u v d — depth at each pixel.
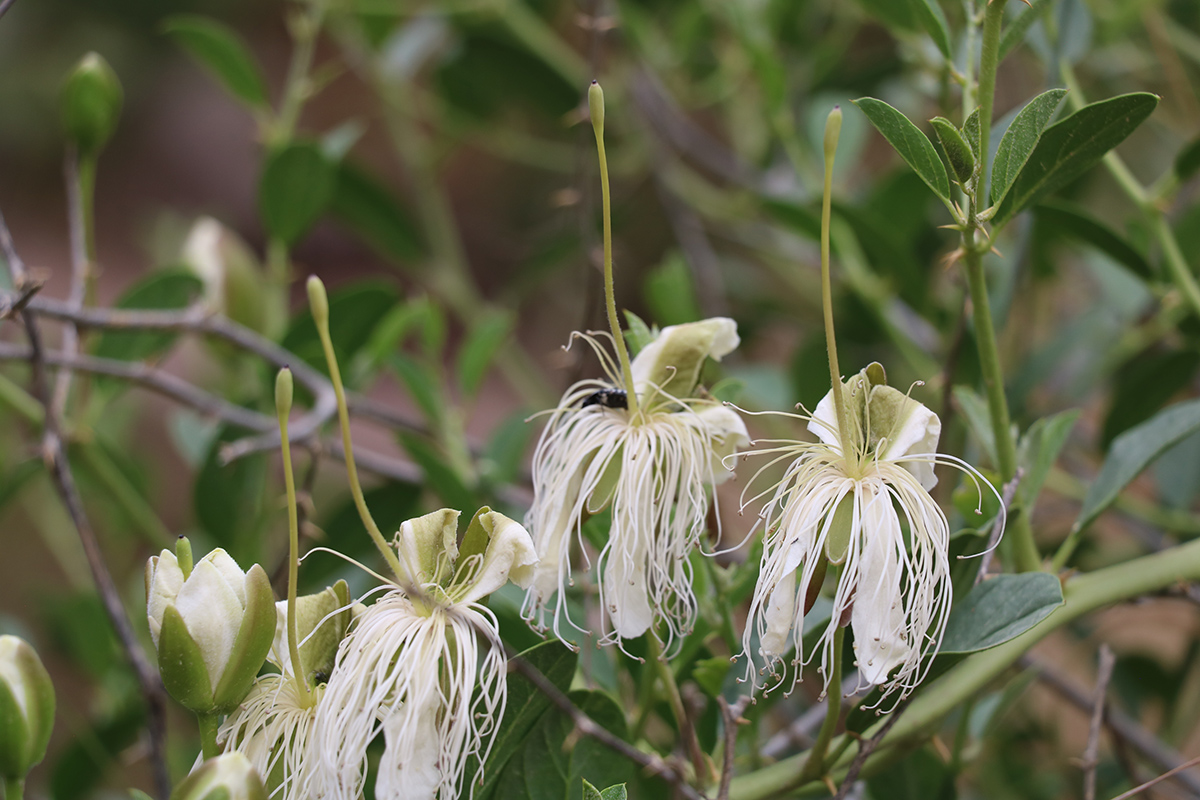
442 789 0.51
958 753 0.58
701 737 0.56
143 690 0.57
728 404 0.53
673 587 0.53
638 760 0.54
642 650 0.56
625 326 0.60
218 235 0.67
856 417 0.52
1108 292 0.67
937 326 0.66
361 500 0.51
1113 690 0.67
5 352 0.60
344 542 0.63
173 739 0.67
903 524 0.52
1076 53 0.61
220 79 0.72
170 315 0.61
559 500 0.53
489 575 0.51
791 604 0.52
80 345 0.64
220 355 0.68
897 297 0.72
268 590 0.51
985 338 0.54
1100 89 0.80
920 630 0.51
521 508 0.64
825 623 0.55
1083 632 0.66
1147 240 0.64
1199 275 0.65
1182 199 0.74
